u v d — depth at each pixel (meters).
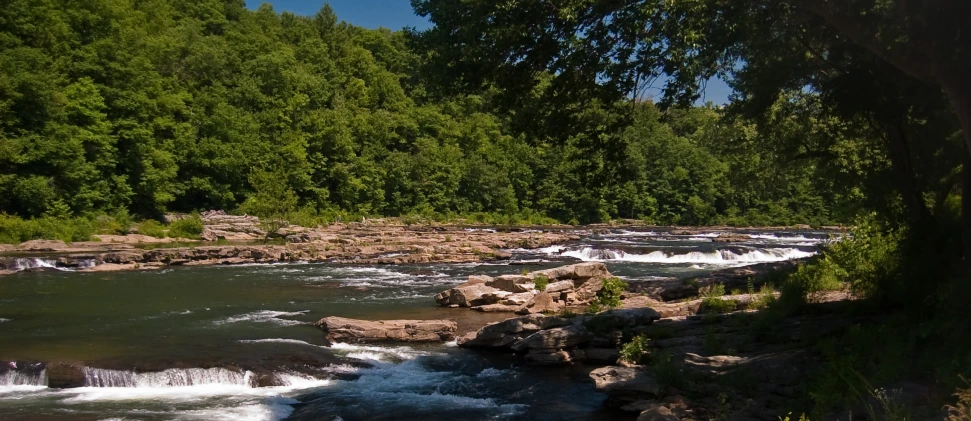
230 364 14.55
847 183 19.83
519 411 12.24
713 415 10.53
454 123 103.12
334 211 78.50
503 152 99.44
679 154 98.25
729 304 18.50
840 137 19.84
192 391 13.55
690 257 43.81
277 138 79.31
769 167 30.31
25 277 31.91
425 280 32.19
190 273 34.75
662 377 12.00
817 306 16.08
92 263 36.47
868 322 13.46
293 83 87.56
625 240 57.75
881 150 18.69
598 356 15.71
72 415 11.85
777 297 18.94
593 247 46.84
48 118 51.44
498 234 57.91
